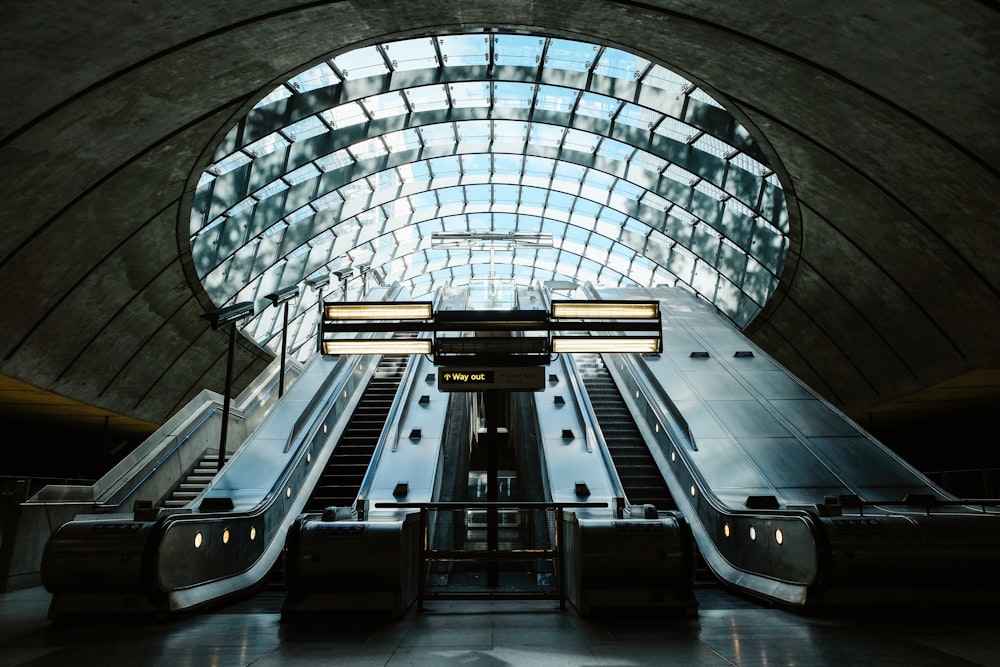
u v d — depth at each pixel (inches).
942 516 275.0
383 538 263.9
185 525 275.4
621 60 707.4
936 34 343.3
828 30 378.0
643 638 221.8
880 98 418.6
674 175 930.1
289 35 445.4
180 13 377.7
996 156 410.9
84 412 827.4
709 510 368.5
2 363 588.7
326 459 495.5
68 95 406.3
